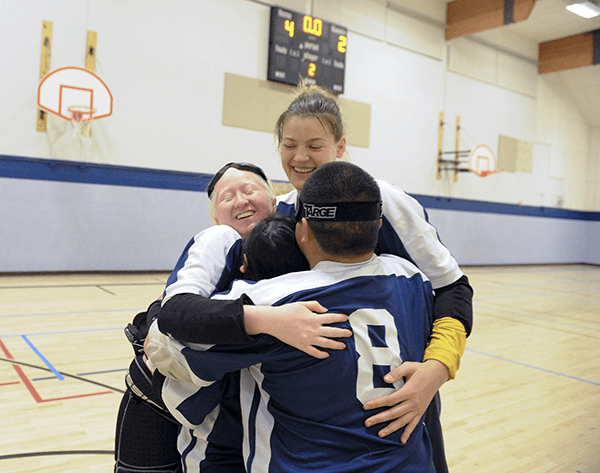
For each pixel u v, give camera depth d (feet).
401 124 33.58
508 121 40.32
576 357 13.38
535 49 41.75
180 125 24.97
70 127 22.16
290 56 27.63
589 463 7.09
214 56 25.72
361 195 3.02
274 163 27.91
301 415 2.87
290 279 3.08
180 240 25.22
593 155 47.06
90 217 22.86
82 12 22.25
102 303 16.46
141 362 3.76
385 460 2.80
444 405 9.18
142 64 23.80
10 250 21.25
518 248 42.01
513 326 17.17
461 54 36.63
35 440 6.96
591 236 47.65
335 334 2.82
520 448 7.50
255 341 2.82
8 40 20.80
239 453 3.31
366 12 31.27
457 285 3.73
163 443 3.92
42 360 10.46
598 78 42.29
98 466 6.35
